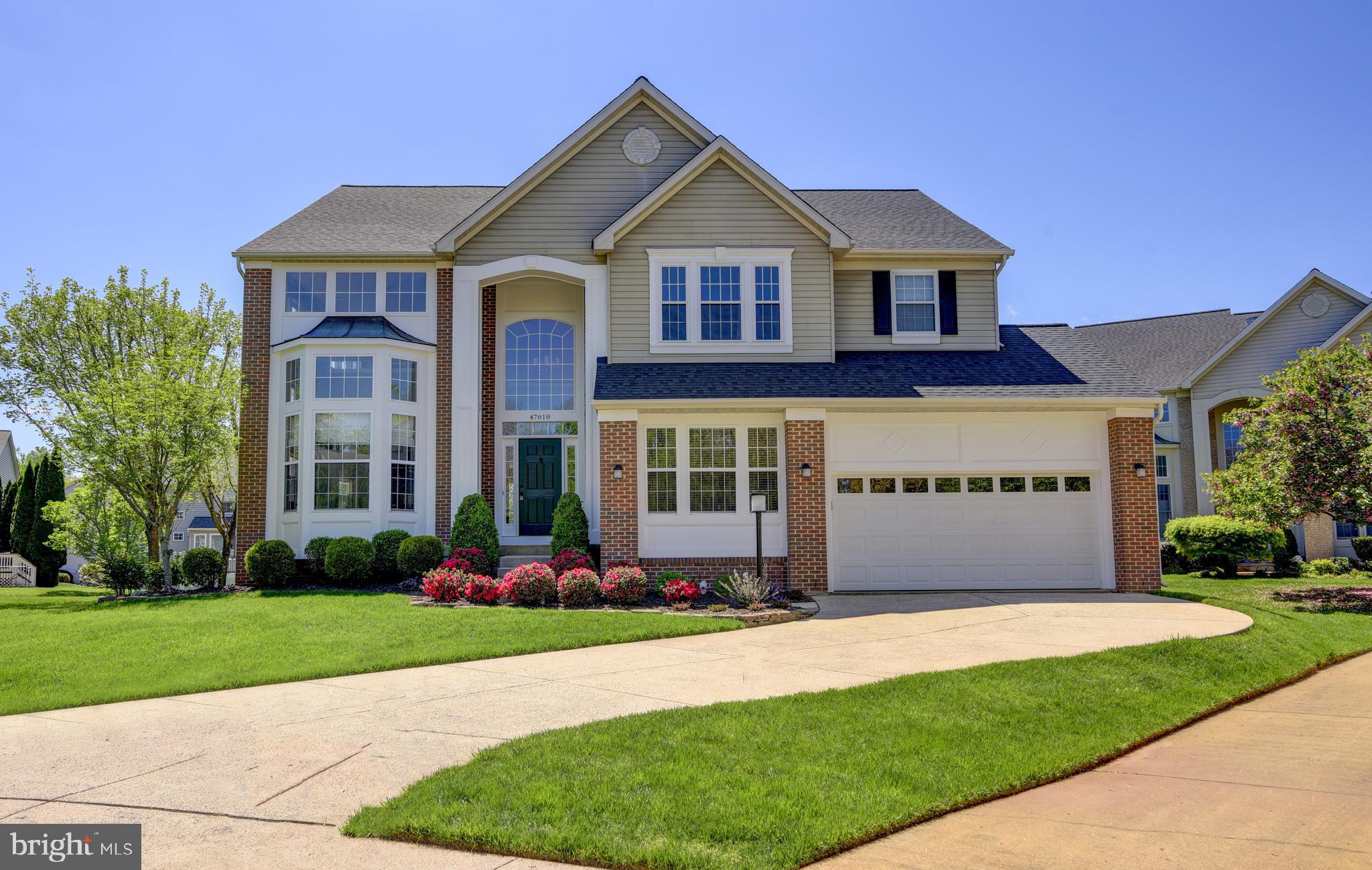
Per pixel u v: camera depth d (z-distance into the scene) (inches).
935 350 765.9
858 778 240.1
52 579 1080.2
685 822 207.5
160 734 286.7
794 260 730.2
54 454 845.2
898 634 465.7
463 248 747.4
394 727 292.4
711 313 724.0
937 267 776.3
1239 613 531.8
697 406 644.1
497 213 749.3
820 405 652.7
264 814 217.8
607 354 731.4
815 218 721.6
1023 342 784.3
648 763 248.8
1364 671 403.5
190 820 213.6
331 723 297.1
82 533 768.9
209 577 708.0
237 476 798.5
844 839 201.9
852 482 676.7
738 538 662.5
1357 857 198.1
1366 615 550.3
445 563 653.3
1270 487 636.7
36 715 317.1
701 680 357.1
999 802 235.0
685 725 285.4
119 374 712.4
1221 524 826.2
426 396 746.8
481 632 465.1
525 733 283.6
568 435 794.2
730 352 719.7
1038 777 250.7
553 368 800.9
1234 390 983.0
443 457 741.9
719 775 239.6
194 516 1557.6
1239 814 225.6
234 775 246.1
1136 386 679.7
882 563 672.4
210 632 476.4
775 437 671.8
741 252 725.9
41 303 815.7
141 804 224.5
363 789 234.7
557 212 751.1
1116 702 326.3
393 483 723.4
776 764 249.8
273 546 678.5
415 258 755.4
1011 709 311.0
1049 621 505.7
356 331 732.0
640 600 575.8
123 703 335.3
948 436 677.9
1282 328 959.0
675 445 666.8
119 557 732.0
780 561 661.9
